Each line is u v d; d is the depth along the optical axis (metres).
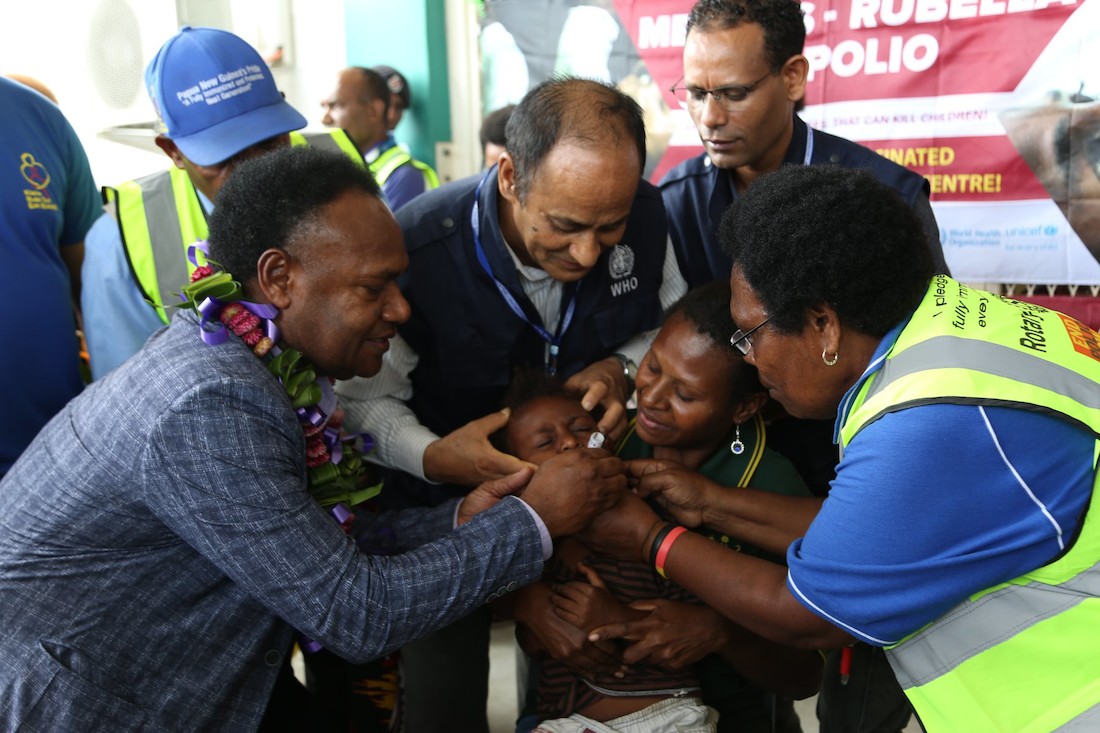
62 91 3.95
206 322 1.14
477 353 1.64
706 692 1.52
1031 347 1.06
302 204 1.13
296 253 1.13
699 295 1.40
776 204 1.07
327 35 4.21
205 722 1.18
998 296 1.17
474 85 4.02
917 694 1.13
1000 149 2.66
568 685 1.45
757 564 1.22
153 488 1.07
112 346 1.70
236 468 1.07
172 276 1.67
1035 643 1.04
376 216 1.17
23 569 1.14
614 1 3.30
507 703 2.49
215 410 1.07
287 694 1.45
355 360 1.22
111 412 1.12
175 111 1.59
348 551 1.13
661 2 3.21
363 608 1.11
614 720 1.38
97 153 3.91
